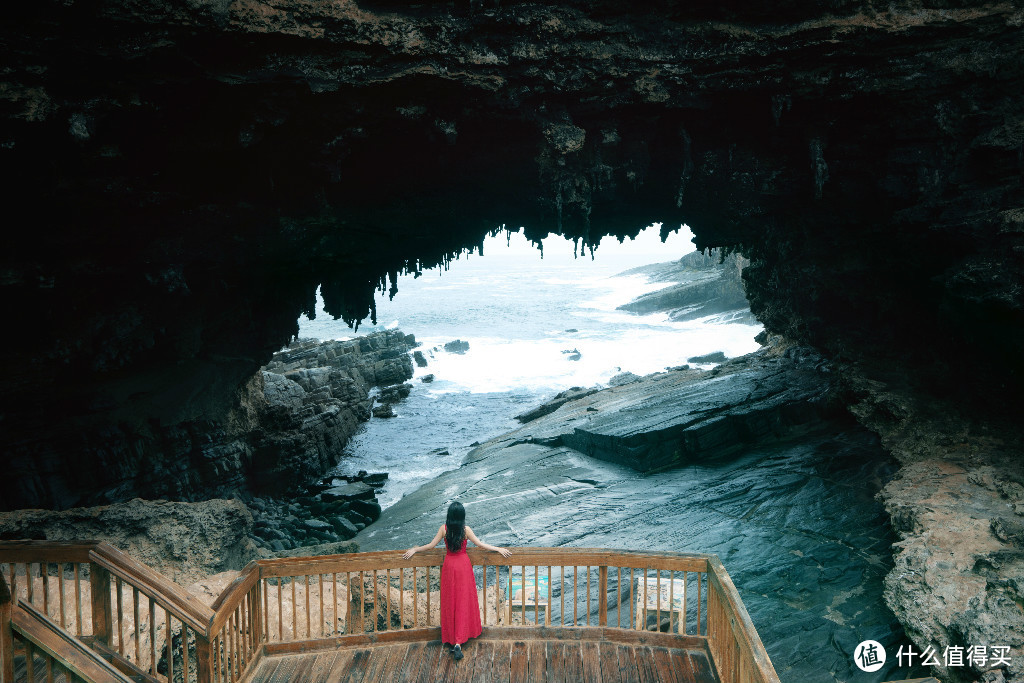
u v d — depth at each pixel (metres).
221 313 20.20
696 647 6.73
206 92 11.98
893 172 15.45
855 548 14.21
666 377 31.19
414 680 6.27
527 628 6.89
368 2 11.96
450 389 42.44
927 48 13.46
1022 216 13.98
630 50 13.12
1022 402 16.83
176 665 7.99
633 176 15.59
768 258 25.81
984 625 9.45
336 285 20.89
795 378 24.78
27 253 13.66
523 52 12.71
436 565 7.02
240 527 13.88
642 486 19.78
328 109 12.77
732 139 15.56
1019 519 12.05
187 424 22.12
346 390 35.53
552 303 86.62
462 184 15.59
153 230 14.63
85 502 18.88
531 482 21.70
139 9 10.64
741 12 13.08
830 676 10.32
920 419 18.41
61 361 16.53
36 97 10.83
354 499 23.91
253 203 14.79
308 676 6.34
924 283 18.33
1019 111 13.91
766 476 18.73
